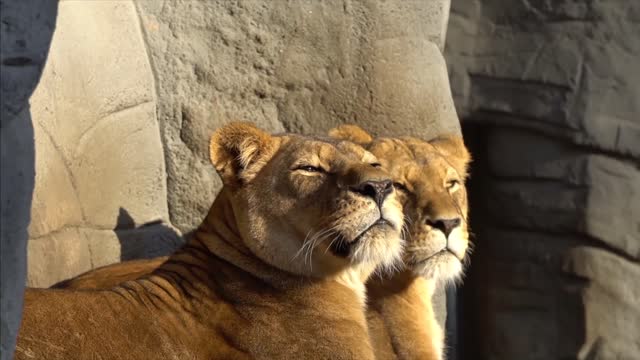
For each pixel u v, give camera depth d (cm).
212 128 1162
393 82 1184
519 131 1465
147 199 1138
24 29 622
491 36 1459
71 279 979
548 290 1463
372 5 1178
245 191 887
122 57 1093
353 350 861
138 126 1118
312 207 872
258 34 1166
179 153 1160
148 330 812
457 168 1061
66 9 1016
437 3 1203
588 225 1424
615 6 1400
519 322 1480
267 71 1170
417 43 1196
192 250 899
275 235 877
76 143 1019
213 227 899
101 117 1062
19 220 623
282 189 877
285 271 877
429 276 964
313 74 1178
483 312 1520
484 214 1509
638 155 1400
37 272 955
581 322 1438
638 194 1410
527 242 1473
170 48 1145
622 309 1422
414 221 966
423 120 1196
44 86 962
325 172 880
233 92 1166
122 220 1100
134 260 1056
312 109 1181
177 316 841
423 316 1018
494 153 1486
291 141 904
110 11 1087
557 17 1424
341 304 883
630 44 1398
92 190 1049
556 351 1458
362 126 1186
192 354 827
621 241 1416
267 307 863
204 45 1157
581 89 1416
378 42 1182
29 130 632
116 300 817
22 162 624
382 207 866
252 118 1173
